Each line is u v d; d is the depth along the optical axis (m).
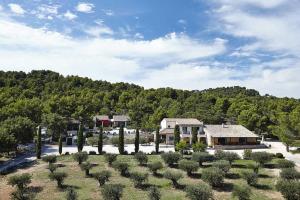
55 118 90.44
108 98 163.38
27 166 55.66
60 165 54.97
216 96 154.25
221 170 44.53
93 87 190.88
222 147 78.44
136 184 43.19
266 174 47.56
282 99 144.38
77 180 46.31
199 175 47.28
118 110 148.62
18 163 58.41
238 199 37.56
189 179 45.59
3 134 58.94
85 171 50.31
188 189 36.38
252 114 103.56
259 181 44.16
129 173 49.22
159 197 37.50
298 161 58.94
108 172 44.75
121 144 66.88
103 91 177.25
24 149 74.62
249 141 82.88
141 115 128.12
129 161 57.34
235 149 78.75
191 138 82.69
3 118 82.69
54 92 157.00
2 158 63.94
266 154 52.22
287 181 37.94
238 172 48.53
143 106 136.25
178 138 73.88
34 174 49.59
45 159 55.41
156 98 157.62
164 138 88.31
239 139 82.31
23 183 41.62
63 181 45.56
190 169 47.22
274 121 101.94
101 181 43.16
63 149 76.25
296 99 138.75
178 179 43.00
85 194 40.16
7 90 134.12
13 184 41.06
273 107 126.44
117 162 49.69
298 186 35.56
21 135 68.44
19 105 93.19
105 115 136.50
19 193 38.75
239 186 38.53
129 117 131.75
